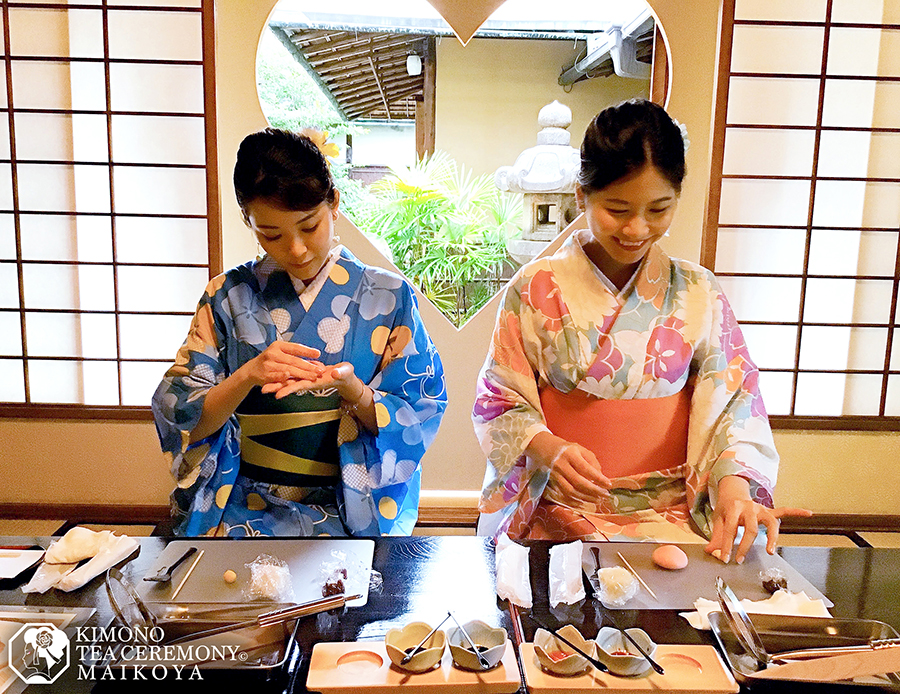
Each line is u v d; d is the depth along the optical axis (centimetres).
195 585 113
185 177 302
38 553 124
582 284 166
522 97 939
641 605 110
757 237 315
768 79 303
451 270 707
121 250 307
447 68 927
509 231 732
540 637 97
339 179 837
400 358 180
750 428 157
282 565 120
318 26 709
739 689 91
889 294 321
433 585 116
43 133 299
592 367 160
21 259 304
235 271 180
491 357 174
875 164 312
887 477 322
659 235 150
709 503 153
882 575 121
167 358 314
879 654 95
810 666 93
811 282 319
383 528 178
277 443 171
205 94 288
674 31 295
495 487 169
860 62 307
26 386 310
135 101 296
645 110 143
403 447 174
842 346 324
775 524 128
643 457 162
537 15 812
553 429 167
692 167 304
